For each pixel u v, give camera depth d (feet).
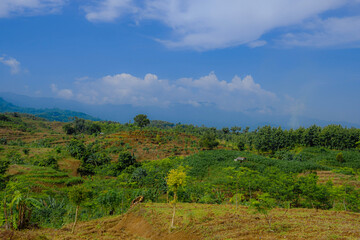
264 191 114.73
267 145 307.17
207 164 204.03
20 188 79.97
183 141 314.96
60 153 201.67
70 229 65.62
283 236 51.16
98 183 143.13
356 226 58.34
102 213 90.27
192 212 70.33
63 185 134.31
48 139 323.78
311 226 57.88
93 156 206.90
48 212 79.10
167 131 346.13
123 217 73.72
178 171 62.59
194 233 55.72
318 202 95.50
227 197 126.52
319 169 191.42
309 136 300.81
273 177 128.98
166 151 266.16
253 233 53.93
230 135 435.53
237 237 51.78
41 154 201.77
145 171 156.35
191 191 117.80
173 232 57.36
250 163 203.00
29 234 53.06
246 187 123.34
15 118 526.57
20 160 176.76
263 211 58.08
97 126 399.85
